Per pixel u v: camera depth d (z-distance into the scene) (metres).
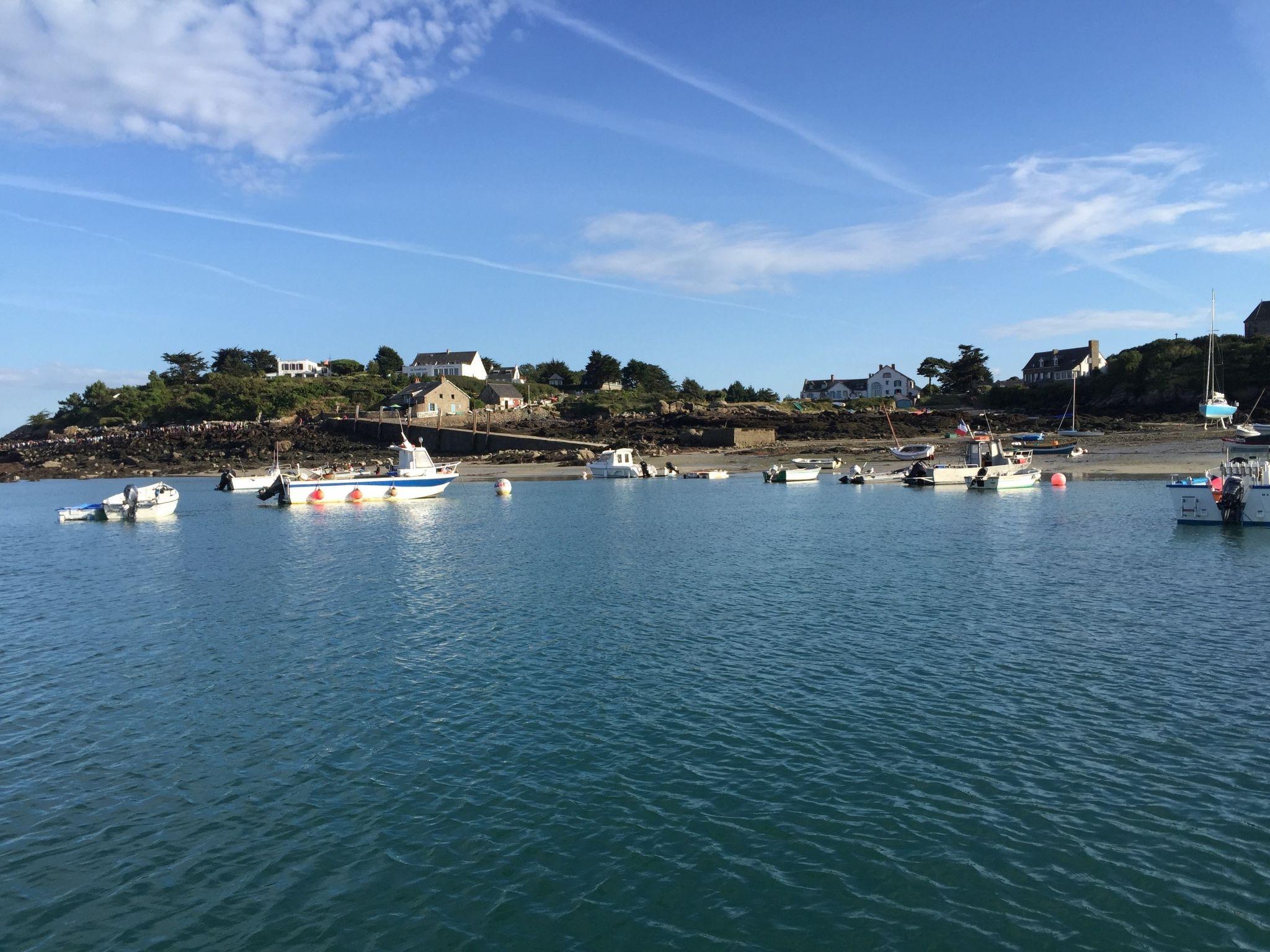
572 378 180.50
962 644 21.03
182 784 14.33
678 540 41.12
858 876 11.09
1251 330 133.12
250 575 34.16
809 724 16.03
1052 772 13.77
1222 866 11.06
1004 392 138.88
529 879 11.23
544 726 16.30
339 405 143.25
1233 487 39.88
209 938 10.26
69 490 98.06
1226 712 16.09
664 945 9.87
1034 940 9.77
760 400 167.00
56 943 10.23
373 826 12.74
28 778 14.69
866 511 53.62
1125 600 25.38
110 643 23.59
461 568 34.19
